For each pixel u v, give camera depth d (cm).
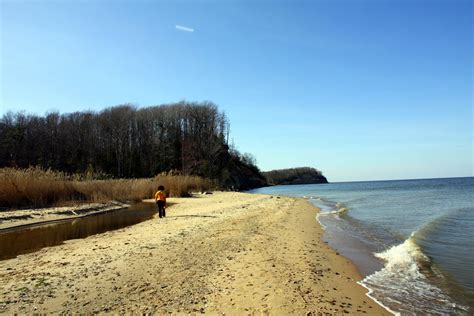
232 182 8719
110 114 8875
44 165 7756
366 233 1672
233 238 1345
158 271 905
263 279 852
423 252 1252
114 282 823
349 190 8000
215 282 825
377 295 813
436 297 802
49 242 1392
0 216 1966
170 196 3844
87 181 3272
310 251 1216
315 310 693
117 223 1908
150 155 8619
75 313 653
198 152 7544
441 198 4297
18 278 867
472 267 1047
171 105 9131
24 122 8225
